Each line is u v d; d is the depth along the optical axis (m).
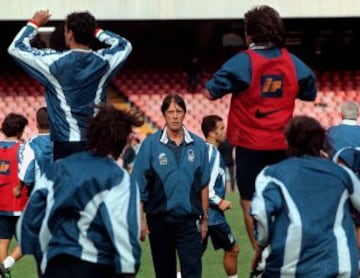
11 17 62.38
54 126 17.55
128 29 75.44
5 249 24.61
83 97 17.44
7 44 72.75
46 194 13.25
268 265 13.92
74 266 13.12
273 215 13.76
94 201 13.08
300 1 64.06
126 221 13.01
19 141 24.53
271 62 17.47
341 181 13.85
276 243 13.70
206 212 19.64
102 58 17.55
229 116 18.14
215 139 22.69
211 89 17.61
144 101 70.25
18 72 72.06
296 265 13.61
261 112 17.66
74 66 17.30
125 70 73.25
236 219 38.97
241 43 76.94
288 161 14.02
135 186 13.27
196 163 19.27
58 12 62.50
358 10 64.25
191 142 19.34
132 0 63.22
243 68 17.47
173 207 19.09
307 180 13.77
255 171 18.02
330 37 77.69
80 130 17.48
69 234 13.14
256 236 13.95
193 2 63.56
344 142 20.89
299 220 13.53
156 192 19.14
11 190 24.28
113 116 13.43
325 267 13.55
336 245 13.61
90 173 13.12
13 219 24.41
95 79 17.48
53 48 18.45
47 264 13.21
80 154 13.48
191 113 69.06
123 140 13.45
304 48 77.81
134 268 13.05
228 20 67.75
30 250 13.50
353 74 74.38
